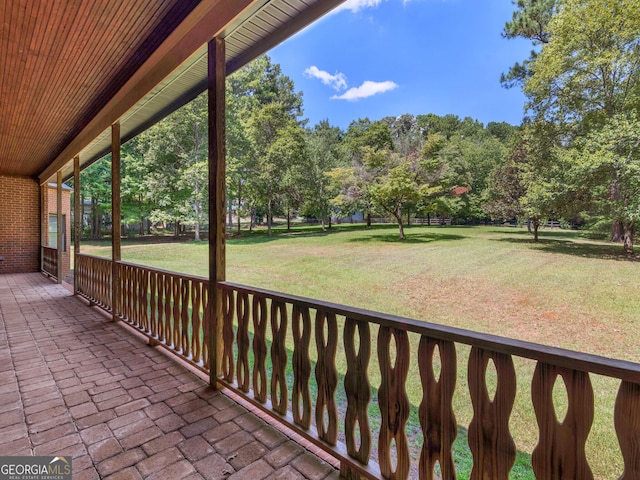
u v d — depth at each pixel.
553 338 3.23
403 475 1.31
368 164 11.81
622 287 3.76
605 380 2.50
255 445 1.78
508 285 4.59
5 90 3.69
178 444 1.78
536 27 6.52
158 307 3.29
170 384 2.53
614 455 1.84
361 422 1.46
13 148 6.14
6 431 1.89
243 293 2.24
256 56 2.58
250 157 12.48
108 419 2.03
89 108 4.27
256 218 17.30
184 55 2.63
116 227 4.29
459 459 1.84
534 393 0.97
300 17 2.16
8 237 8.85
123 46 2.87
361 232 12.57
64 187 10.17
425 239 9.65
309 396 1.75
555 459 0.92
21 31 2.62
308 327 1.74
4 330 3.89
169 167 14.24
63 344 3.42
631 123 4.12
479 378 1.09
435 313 4.28
